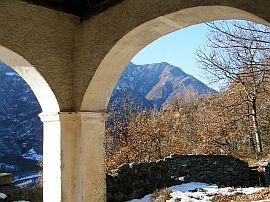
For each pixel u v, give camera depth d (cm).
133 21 282
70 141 325
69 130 325
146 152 1764
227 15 244
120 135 1716
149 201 811
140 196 850
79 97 323
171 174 1066
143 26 278
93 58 315
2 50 292
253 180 1087
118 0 298
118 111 1788
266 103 1481
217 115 1423
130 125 1738
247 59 559
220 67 666
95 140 335
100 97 336
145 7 274
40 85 320
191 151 1861
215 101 1480
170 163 1075
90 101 329
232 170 1046
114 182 811
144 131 1748
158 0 265
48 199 326
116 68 324
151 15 269
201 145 1803
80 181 320
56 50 320
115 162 1579
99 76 318
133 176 865
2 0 286
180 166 1066
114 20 299
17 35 292
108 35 303
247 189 895
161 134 1811
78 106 323
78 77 326
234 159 1055
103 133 344
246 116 1466
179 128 2019
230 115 1438
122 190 823
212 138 1738
